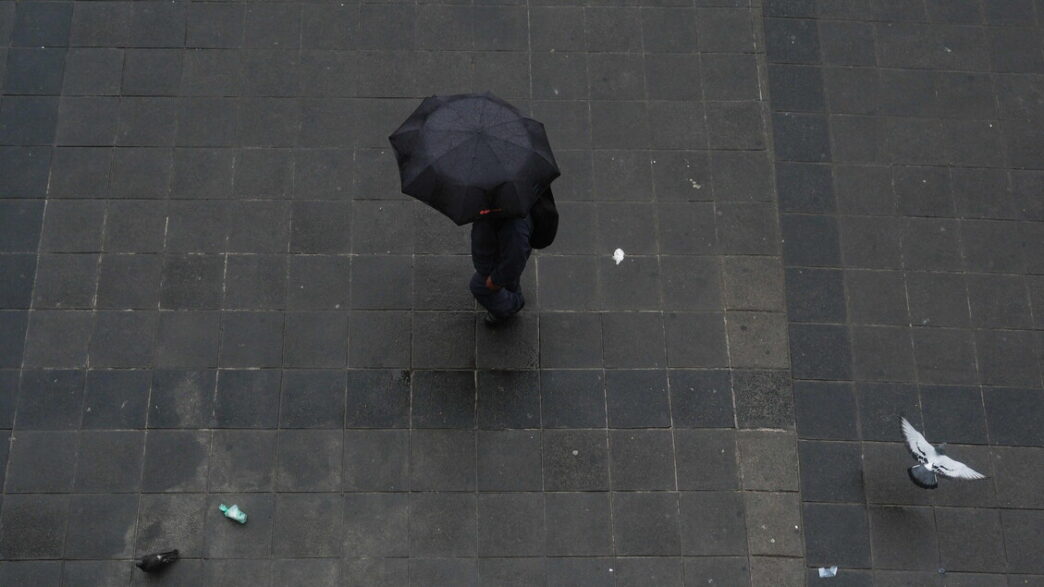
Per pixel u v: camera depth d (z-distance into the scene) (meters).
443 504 6.02
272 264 6.52
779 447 6.24
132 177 6.70
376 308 6.45
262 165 6.77
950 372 6.45
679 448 6.20
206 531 5.92
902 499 6.14
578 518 6.03
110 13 7.15
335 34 7.18
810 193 6.88
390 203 6.71
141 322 6.35
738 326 6.52
